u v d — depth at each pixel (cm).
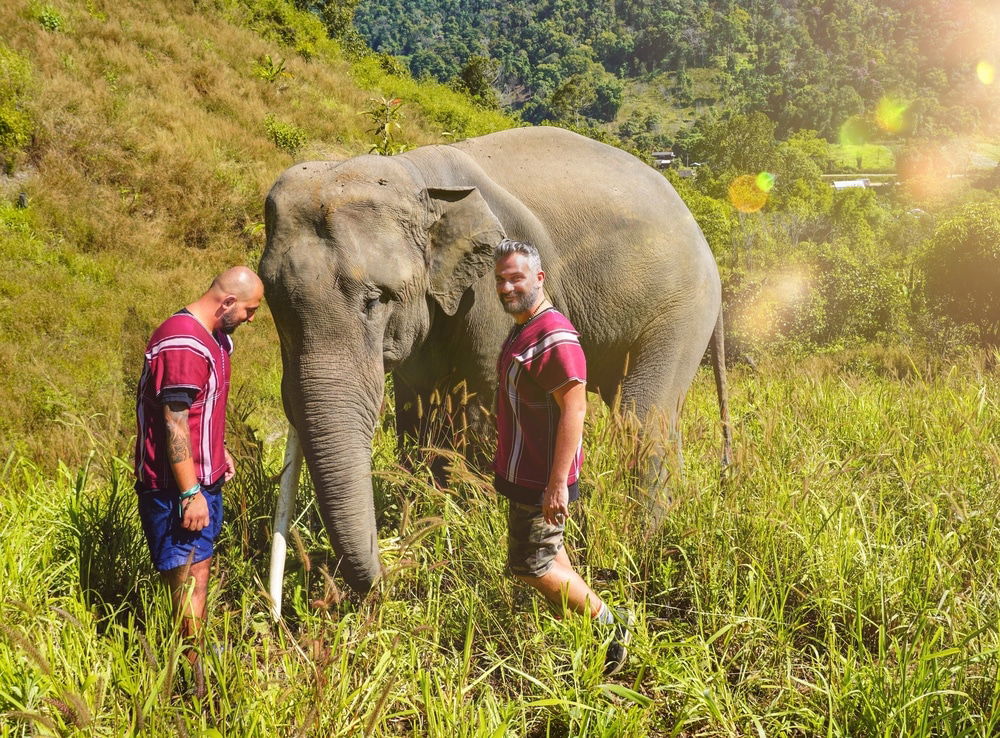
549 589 287
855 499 364
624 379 442
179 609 272
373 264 323
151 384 274
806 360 772
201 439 281
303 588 328
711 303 460
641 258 422
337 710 238
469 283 357
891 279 2747
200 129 1691
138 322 1024
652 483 393
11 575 299
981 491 386
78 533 334
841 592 308
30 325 994
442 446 397
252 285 289
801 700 268
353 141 2092
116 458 393
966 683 263
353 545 304
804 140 19250
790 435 467
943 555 320
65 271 1155
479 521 345
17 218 1217
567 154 432
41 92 1448
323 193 326
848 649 284
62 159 1369
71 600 290
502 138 435
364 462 317
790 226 6034
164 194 1420
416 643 288
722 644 308
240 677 244
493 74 5441
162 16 2191
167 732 226
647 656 279
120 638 271
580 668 267
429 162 374
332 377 315
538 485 276
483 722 230
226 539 354
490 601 320
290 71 2344
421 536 285
